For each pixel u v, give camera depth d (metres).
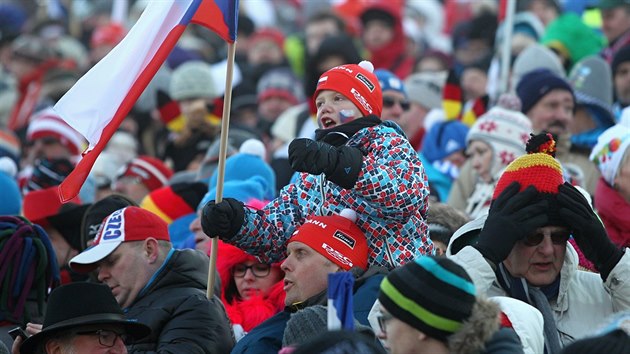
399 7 41.94
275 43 40.44
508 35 28.84
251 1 46.44
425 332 14.86
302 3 49.28
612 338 14.34
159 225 19.78
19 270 20.34
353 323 15.66
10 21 46.41
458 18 45.66
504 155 23.97
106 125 18.89
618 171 20.94
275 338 17.73
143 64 19.03
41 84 38.28
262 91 36.16
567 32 32.22
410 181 17.55
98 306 17.86
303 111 31.22
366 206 17.84
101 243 19.58
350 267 17.72
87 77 19.12
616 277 17.31
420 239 18.00
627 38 29.94
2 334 20.09
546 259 17.25
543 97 25.25
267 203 20.64
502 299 16.86
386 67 38.38
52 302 17.92
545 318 17.27
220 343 18.83
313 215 18.23
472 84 33.78
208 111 32.03
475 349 14.84
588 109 26.50
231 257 20.59
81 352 17.78
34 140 31.19
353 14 44.06
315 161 17.08
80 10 47.56
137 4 45.62
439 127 27.38
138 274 19.47
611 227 21.06
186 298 19.06
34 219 23.52
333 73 18.50
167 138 33.19
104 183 28.92
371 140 18.00
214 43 42.09
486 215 18.27
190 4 19.05
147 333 18.17
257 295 20.55
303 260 17.81
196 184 24.94
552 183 17.23
